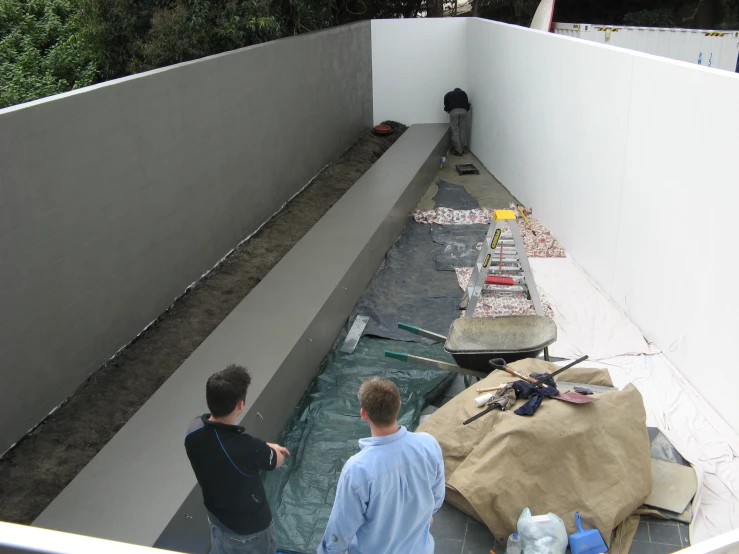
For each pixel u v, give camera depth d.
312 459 4.09
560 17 16.34
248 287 6.01
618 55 5.30
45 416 4.12
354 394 4.73
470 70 11.20
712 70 4.02
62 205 4.11
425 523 2.40
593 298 5.83
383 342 5.46
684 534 3.31
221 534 2.67
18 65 8.74
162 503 3.11
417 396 4.63
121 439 3.57
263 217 7.47
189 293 5.85
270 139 7.46
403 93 11.91
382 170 8.70
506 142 9.13
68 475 3.69
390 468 2.20
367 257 6.37
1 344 3.70
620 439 3.41
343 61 10.00
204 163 5.96
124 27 7.64
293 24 9.13
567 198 6.76
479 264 5.27
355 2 12.53
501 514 3.24
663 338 4.88
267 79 7.20
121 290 4.84
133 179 4.87
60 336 4.20
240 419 3.61
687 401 4.34
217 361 4.29
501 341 4.38
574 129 6.41
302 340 4.62
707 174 4.08
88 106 4.29
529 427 3.35
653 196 4.85
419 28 11.39
